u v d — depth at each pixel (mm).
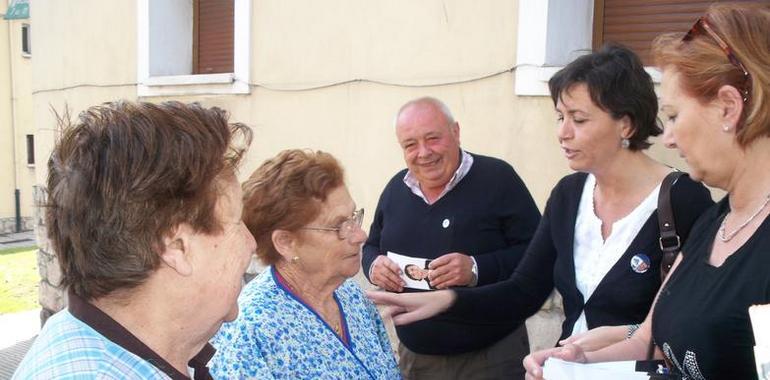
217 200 1002
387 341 2018
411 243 2656
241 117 4645
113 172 916
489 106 3498
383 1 3875
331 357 1614
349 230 1716
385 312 2148
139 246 920
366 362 1728
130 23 5348
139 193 913
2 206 13852
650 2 3188
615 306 1838
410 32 3775
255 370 1501
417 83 3770
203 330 1021
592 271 1898
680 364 1348
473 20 3521
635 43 3244
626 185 1878
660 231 1768
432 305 2107
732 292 1244
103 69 5609
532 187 3367
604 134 1835
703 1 3041
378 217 2912
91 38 5691
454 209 2592
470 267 2445
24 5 8242
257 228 1677
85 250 915
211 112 1049
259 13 4480
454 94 3627
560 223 2039
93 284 929
